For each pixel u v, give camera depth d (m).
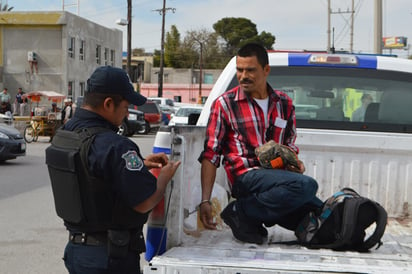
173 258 2.87
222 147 3.56
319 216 3.26
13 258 6.28
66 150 2.68
